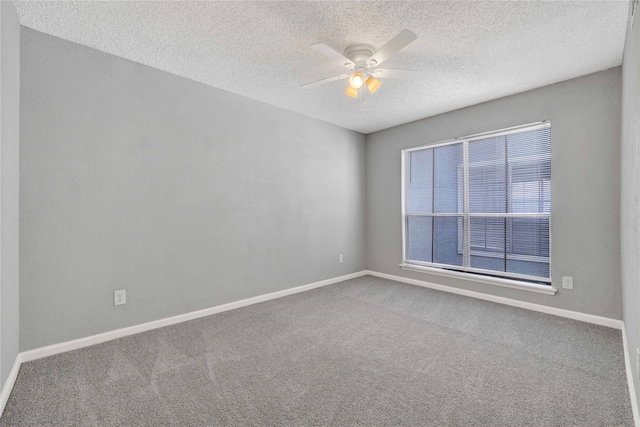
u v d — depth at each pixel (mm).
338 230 4469
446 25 2086
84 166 2338
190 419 1546
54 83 2207
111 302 2475
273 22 2055
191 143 2941
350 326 2766
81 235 2328
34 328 2129
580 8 1905
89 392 1765
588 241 2830
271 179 3625
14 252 1924
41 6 1877
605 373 1940
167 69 2740
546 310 3078
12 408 1620
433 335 2562
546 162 3125
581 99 2861
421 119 4156
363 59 2324
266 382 1876
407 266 4328
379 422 1521
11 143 1839
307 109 3777
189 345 2381
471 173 3713
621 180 2514
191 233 2943
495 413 1578
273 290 3643
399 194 4445
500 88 3145
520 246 3318
